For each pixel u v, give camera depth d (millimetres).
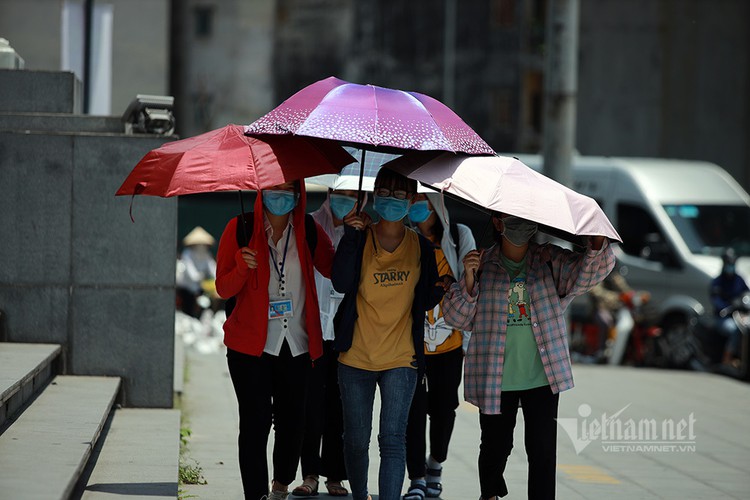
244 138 16156
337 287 16516
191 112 112562
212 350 48062
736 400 36000
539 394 16547
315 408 19672
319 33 119125
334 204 19734
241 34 113125
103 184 25047
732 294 46875
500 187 15656
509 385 16516
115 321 25156
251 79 113688
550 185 15984
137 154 25047
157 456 19656
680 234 51281
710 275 49344
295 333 16688
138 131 26391
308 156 15938
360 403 16750
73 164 24953
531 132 120312
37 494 13555
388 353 16531
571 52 44062
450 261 20125
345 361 16719
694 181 53938
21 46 59469
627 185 53344
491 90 119312
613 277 49406
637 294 48969
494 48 119125
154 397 25297
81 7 45500
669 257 51000
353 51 119750
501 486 17422
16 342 24875
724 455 26469
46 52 59750
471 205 16812
